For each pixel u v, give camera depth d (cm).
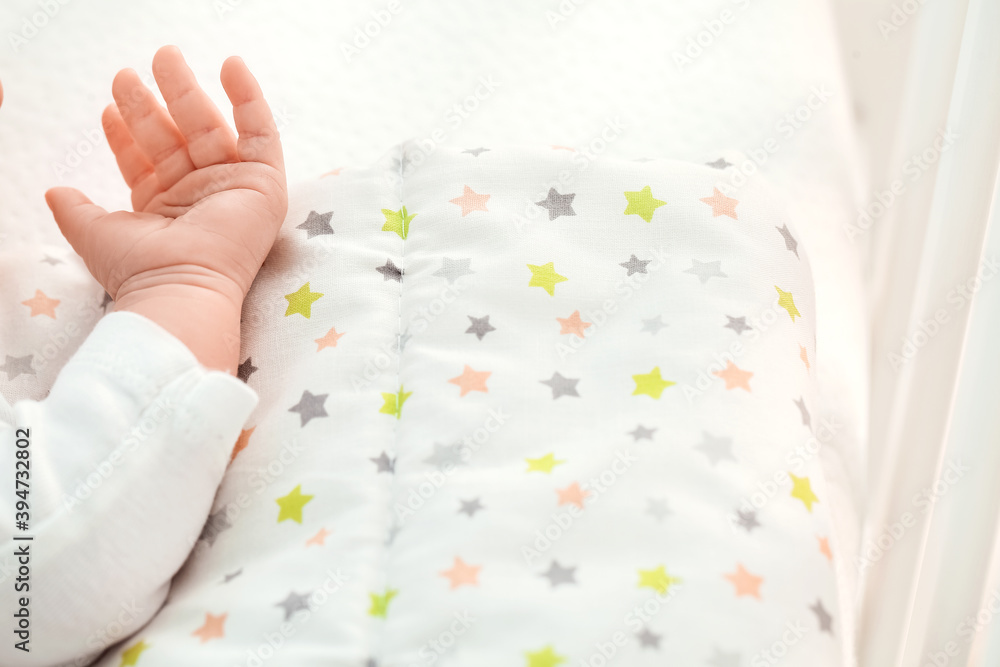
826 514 75
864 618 96
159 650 65
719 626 62
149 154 88
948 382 95
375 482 73
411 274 87
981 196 96
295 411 78
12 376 85
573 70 129
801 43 131
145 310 76
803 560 69
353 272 86
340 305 84
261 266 89
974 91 101
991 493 91
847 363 105
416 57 129
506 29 133
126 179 93
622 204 89
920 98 111
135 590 67
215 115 86
